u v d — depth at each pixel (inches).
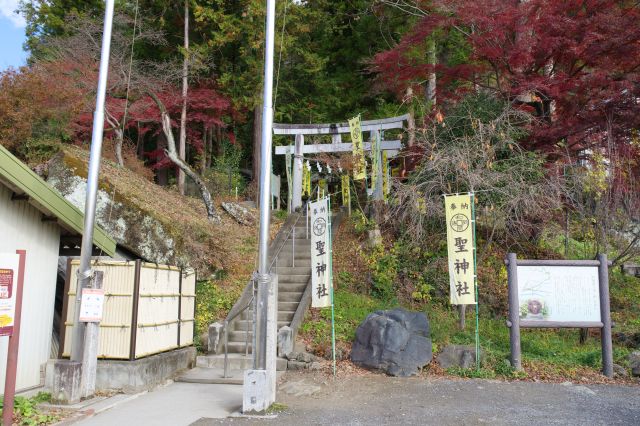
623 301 452.1
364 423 226.5
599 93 424.2
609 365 316.2
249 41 723.4
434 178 452.1
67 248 347.9
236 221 657.0
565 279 330.0
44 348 292.4
